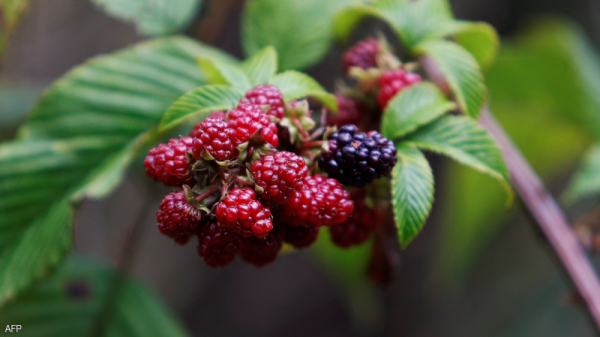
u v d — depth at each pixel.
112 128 0.40
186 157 0.30
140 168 0.42
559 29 0.55
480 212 0.60
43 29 0.54
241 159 0.30
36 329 0.40
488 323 1.03
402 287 1.07
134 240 0.43
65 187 0.39
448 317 1.07
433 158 0.88
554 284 1.00
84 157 0.39
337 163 0.31
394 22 0.37
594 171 0.44
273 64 0.34
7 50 0.48
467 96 0.35
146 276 0.80
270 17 0.41
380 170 0.31
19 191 0.38
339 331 1.11
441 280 0.88
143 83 0.40
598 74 0.61
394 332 1.08
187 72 0.41
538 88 0.58
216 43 0.76
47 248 0.37
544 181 0.67
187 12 0.42
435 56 0.36
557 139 0.61
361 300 0.51
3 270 0.37
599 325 0.37
